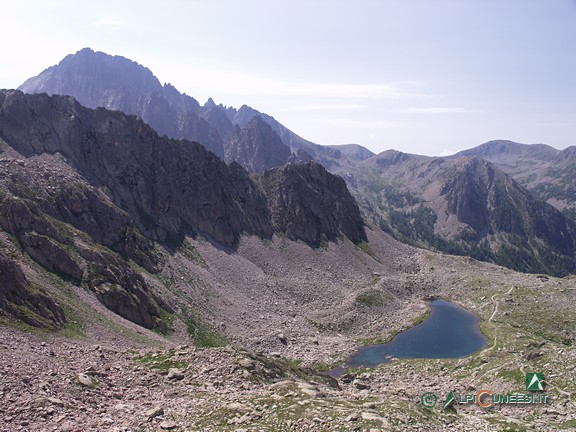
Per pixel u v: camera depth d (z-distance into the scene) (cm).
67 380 4734
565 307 15575
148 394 4866
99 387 4822
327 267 18288
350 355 11825
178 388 5094
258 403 4541
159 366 5812
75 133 14812
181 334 10462
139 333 8750
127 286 10475
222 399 4697
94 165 14962
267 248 18012
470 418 5425
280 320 13275
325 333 13350
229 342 11038
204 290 12988
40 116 14500
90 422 3906
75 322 7844
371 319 14675
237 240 17488
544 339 12575
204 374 5566
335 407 4456
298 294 15388
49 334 6856
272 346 11531
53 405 4072
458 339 13238
